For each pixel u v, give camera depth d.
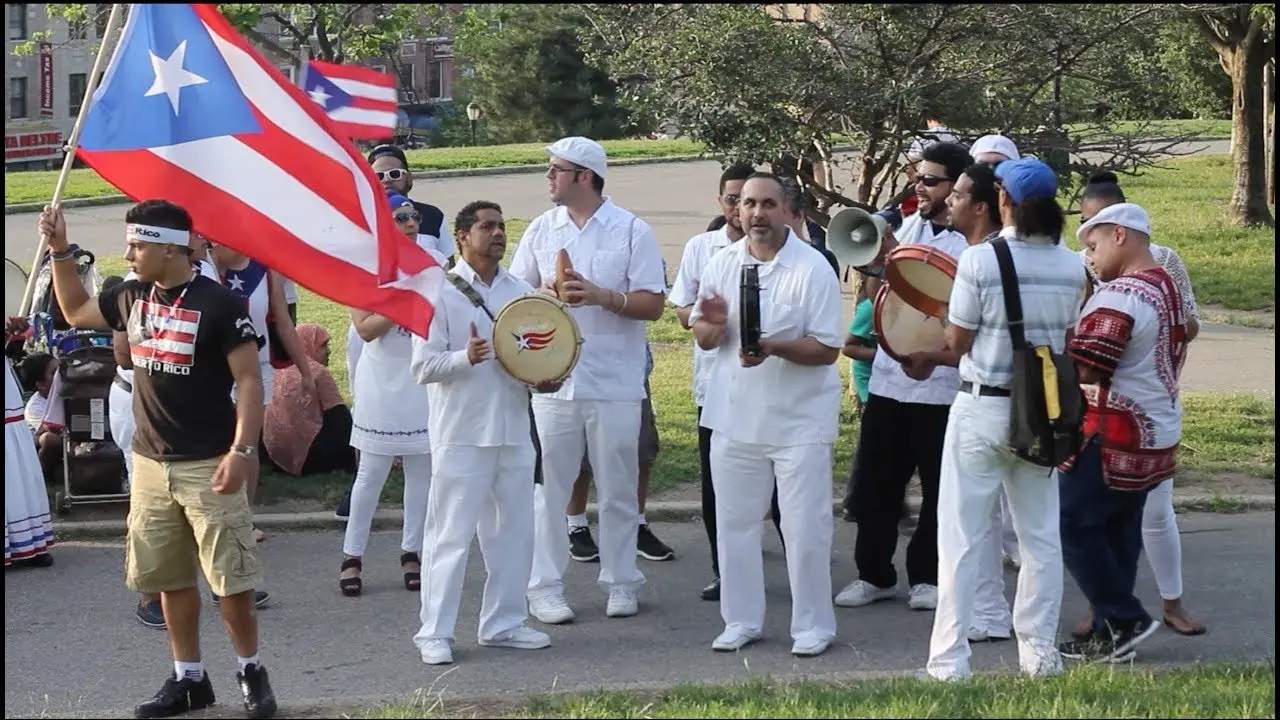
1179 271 6.94
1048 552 6.00
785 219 6.42
